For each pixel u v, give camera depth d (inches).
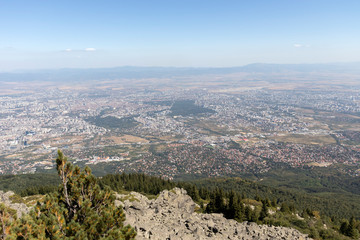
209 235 1350.9
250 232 1425.9
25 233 745.6
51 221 800.9
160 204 2047.2
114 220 922.1
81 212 906.7
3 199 1851.6
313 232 1942.7
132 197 2351.1
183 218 1683.1
